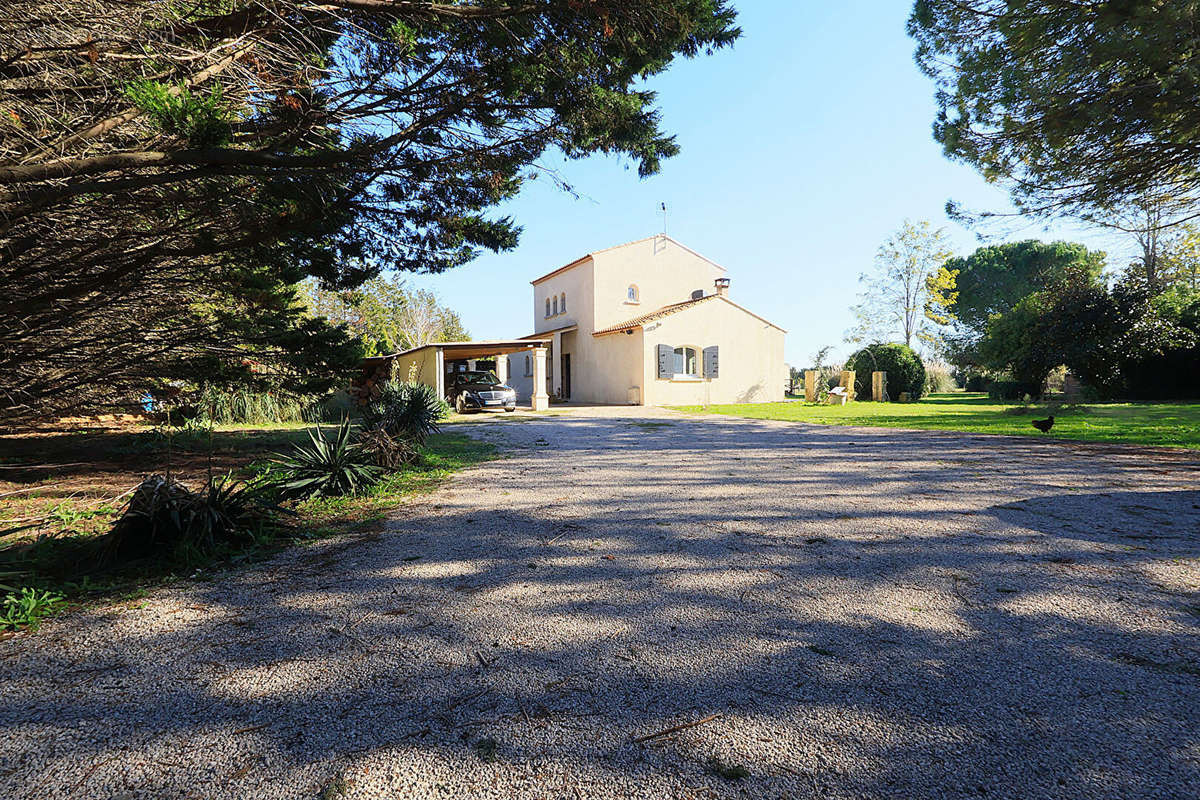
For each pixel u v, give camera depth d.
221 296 7.55
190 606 2.84
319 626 2.56
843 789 1.46
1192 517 4.19
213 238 5.81
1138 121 7.05
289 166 4.29
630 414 17.61
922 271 34.75
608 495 5.41
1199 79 5.99
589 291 25.27
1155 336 17.89
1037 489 5.25
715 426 12.98
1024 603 2.67
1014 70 7.55
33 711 1.89
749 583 3.01
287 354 7.32
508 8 4.39
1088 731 1.68
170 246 6.12
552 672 2.10
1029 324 20.41
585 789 1.47
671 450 8.71
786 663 2.13
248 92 4.64
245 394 14.05
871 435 10.48
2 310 5.51
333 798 1.45
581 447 9.23
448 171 5.88
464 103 5.00
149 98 3.22
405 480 6.36
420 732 1.74
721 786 1.48
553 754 1.62
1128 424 11.22
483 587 3.02
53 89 3.94
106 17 3.69
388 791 1.47
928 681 1.99
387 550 3.74
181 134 3.40
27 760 1.62
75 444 9.74
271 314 7.24
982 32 8.11
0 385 6.90
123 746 1.69
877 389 25.64
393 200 6.31
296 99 4.64
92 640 2.45
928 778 1.49
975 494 5.11
